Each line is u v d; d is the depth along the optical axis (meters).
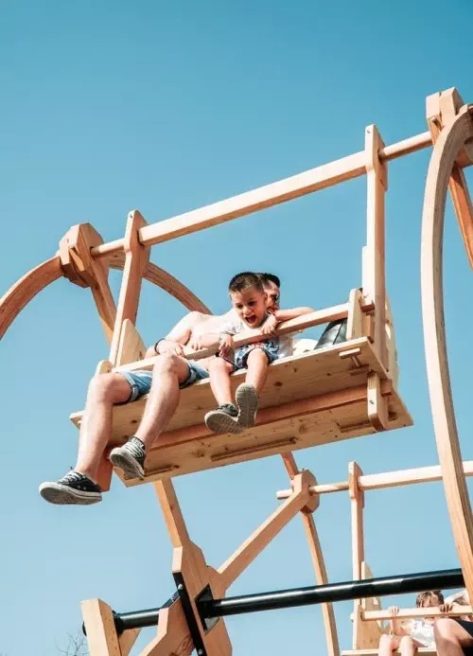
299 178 6.12
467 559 4.22
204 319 6.16
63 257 6.61
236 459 5.89
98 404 5.23
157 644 5.73
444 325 4.83
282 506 7.74
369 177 5.91
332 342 5.33
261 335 5.33
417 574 5.39
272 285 5.75
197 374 5.43
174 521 6.32
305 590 5.72
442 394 4.50
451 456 4.36
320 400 5.39
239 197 6.28
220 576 6.38
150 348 5.75
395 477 8.18
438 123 5.91
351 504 8.26
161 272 7.30
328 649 7.90
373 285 5.37
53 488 4.88
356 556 8.08
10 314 6.33
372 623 8.04
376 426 5.17
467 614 7.59
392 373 5.37
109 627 5.88
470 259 6.20
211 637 6.09
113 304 6.73
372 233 5.60
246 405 4.96
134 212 6.54
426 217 5.13
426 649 6.84
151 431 5.05
